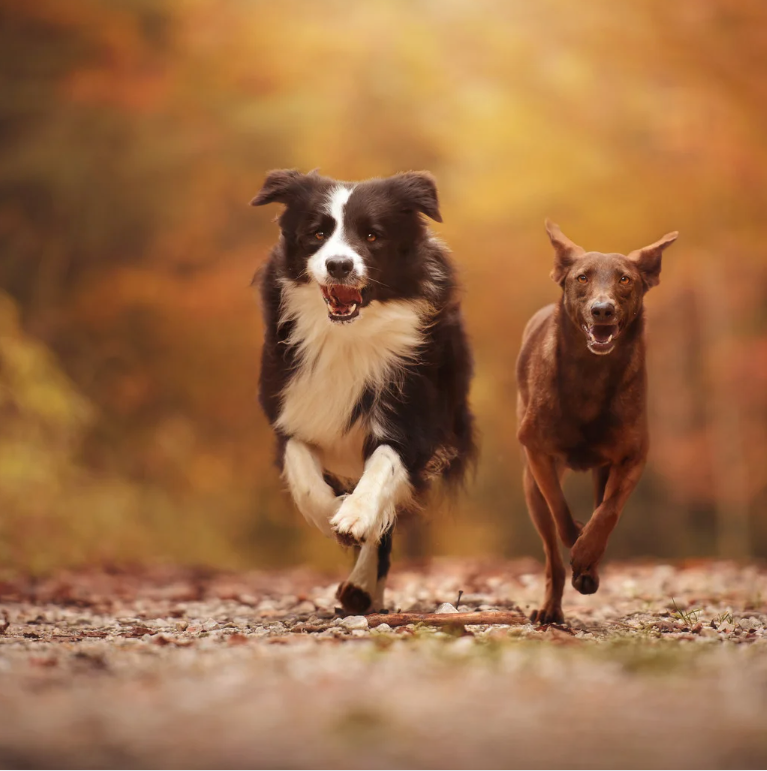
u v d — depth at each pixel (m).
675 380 23.16
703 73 20.19
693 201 20.09
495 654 4.57
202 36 21.38
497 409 19.70
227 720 3.49
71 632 6.09
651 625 6.34
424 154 20.80
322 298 6.75
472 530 20.03
